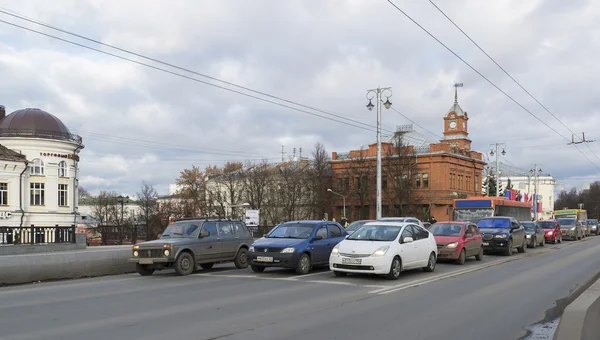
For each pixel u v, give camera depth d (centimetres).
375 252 1330
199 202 7162
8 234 2478
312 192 7050
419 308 946
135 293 1140
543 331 779
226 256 1694
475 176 7619
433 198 6631
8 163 4950
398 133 6631
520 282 1338
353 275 1470
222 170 7700
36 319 842
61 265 1480
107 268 1614
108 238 6128
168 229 1656
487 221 2545
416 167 6512
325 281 1332
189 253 1555
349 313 891
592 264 1867
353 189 6856
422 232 1583
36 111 5400
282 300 1028
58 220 5309
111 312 902
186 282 1344
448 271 1602
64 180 5438
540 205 9356
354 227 2411
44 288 1263
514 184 11438
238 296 1083
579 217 5638
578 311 894
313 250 1552
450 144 7156
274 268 1728
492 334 755
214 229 1678
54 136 5325
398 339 712
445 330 772
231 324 797
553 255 2347
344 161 7144
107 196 9406
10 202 4978
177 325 789
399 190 6219
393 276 1352
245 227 1830
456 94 7894
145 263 1511
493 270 1652
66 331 751
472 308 954
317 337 716
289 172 7162
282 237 1602
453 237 1869
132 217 8531
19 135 5153
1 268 1329
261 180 7138
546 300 1052
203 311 907
